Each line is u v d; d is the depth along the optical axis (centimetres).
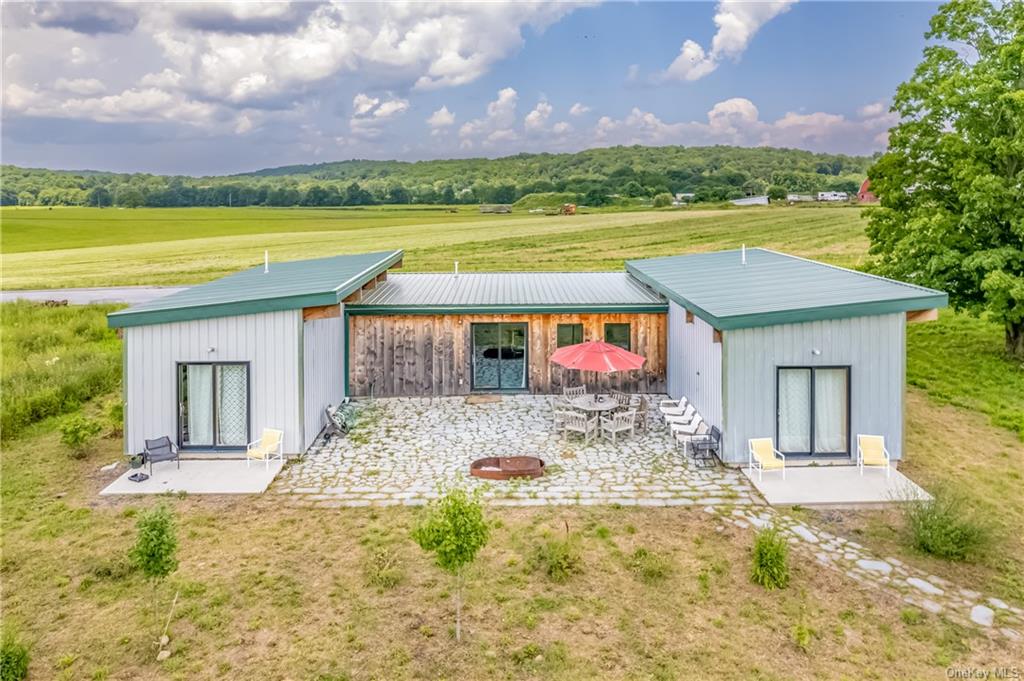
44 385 1742
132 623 782
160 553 761
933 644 740
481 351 1841
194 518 1056
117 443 1412
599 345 1481
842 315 1230
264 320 1307
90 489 1178
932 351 2141
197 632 764
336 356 1667
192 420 1333
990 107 1833
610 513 1067
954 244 1906
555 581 862
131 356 1312
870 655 722
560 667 701
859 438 1230
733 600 822
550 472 1247
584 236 5856
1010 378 1828
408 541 973
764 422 1260
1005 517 1061
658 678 686
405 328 1811
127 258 5391
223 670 700
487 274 2408
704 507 1089
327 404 1555
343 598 827
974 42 1942
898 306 1236
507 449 1380
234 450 1325
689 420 1399
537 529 1008
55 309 3072
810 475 1212
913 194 2064
